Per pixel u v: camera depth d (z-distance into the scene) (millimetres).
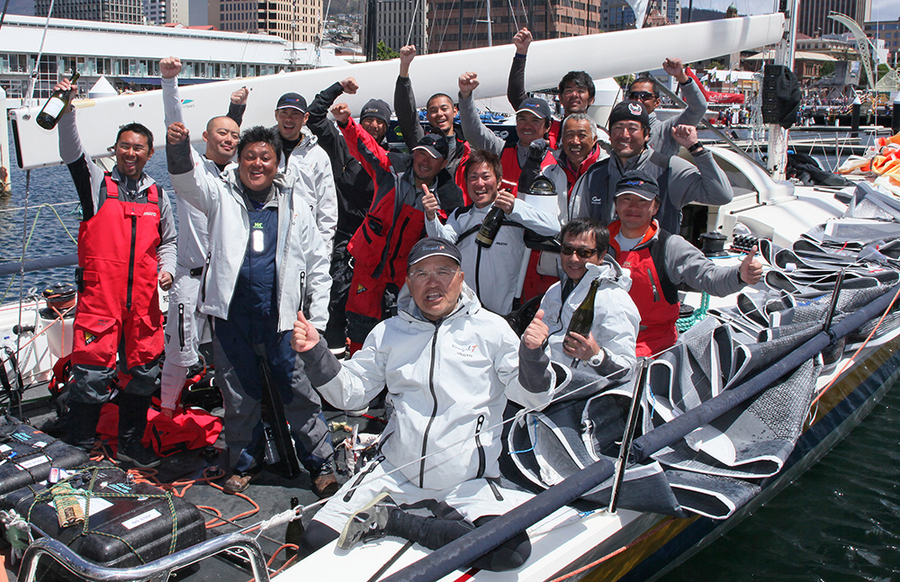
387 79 4570
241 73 64188
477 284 3490
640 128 3447
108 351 3188
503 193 3158
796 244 4949
